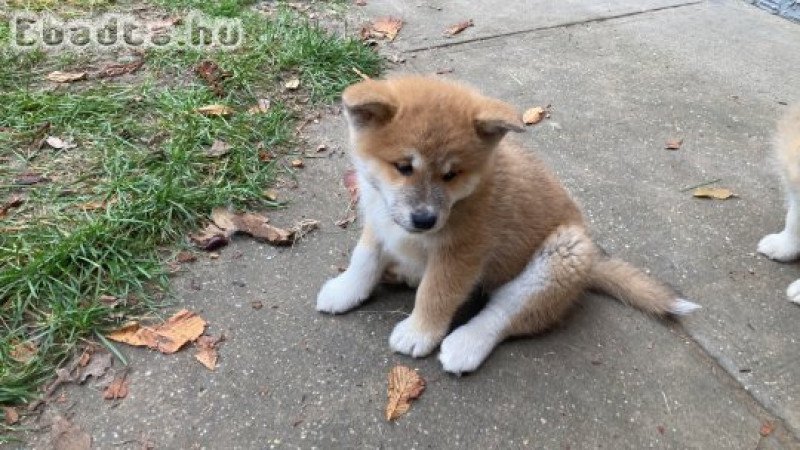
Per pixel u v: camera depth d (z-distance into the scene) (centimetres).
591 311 55
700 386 49
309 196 66
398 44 96
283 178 68
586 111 83
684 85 89
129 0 102
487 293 54
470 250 48
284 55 86
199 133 70
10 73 79
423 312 50
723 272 59
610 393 48
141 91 78
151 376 46
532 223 50
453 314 51
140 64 85
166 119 73
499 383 48
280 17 97
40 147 68
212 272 56
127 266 54
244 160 68
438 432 44
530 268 50
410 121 44
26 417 43
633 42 100
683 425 46
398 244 50
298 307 53
